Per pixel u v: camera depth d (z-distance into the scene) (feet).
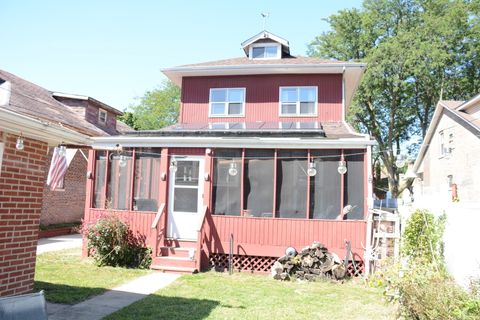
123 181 39.27
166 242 37.52
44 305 12.01
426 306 17.44
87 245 37.88
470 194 67.36
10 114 15.19
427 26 100.32
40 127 17.17
